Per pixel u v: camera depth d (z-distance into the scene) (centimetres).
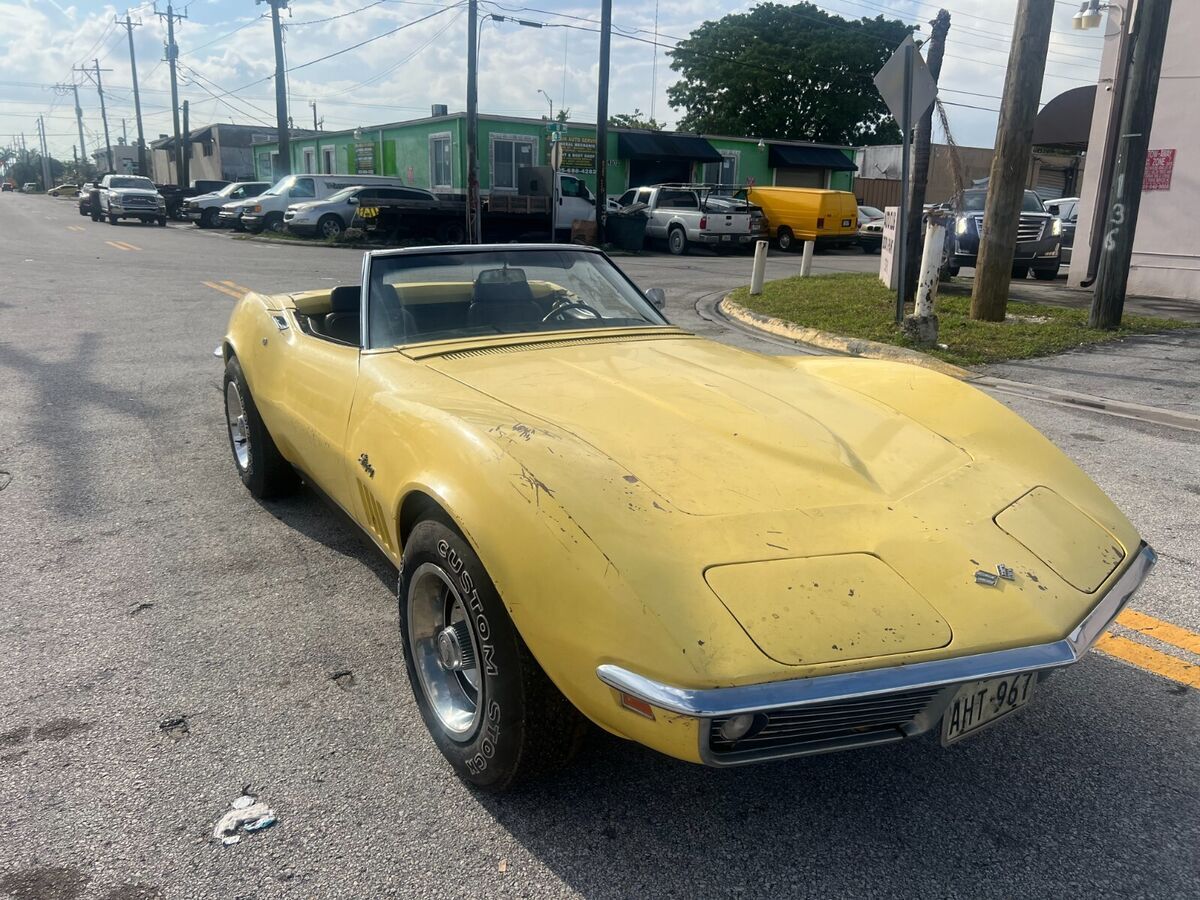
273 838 232
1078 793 254
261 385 423
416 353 339
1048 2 962
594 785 256
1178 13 1252
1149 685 311
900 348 920
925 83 949
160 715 286
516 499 218
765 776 262
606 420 270
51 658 319
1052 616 216
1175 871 225
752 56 5156
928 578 216
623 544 206
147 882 217
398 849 229
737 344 1006
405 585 265
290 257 2061
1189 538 438
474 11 2361
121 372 789
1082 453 581
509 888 218
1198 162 1266
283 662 319
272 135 5178
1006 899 215
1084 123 2009
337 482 345
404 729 281
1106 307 1021
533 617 209
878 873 224
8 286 1405
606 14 2412
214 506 472
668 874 223
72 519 451
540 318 390
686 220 2602
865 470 256
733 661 188
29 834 232
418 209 2455
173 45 5091
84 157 10506
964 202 1588
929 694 205
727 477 240
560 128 2330
